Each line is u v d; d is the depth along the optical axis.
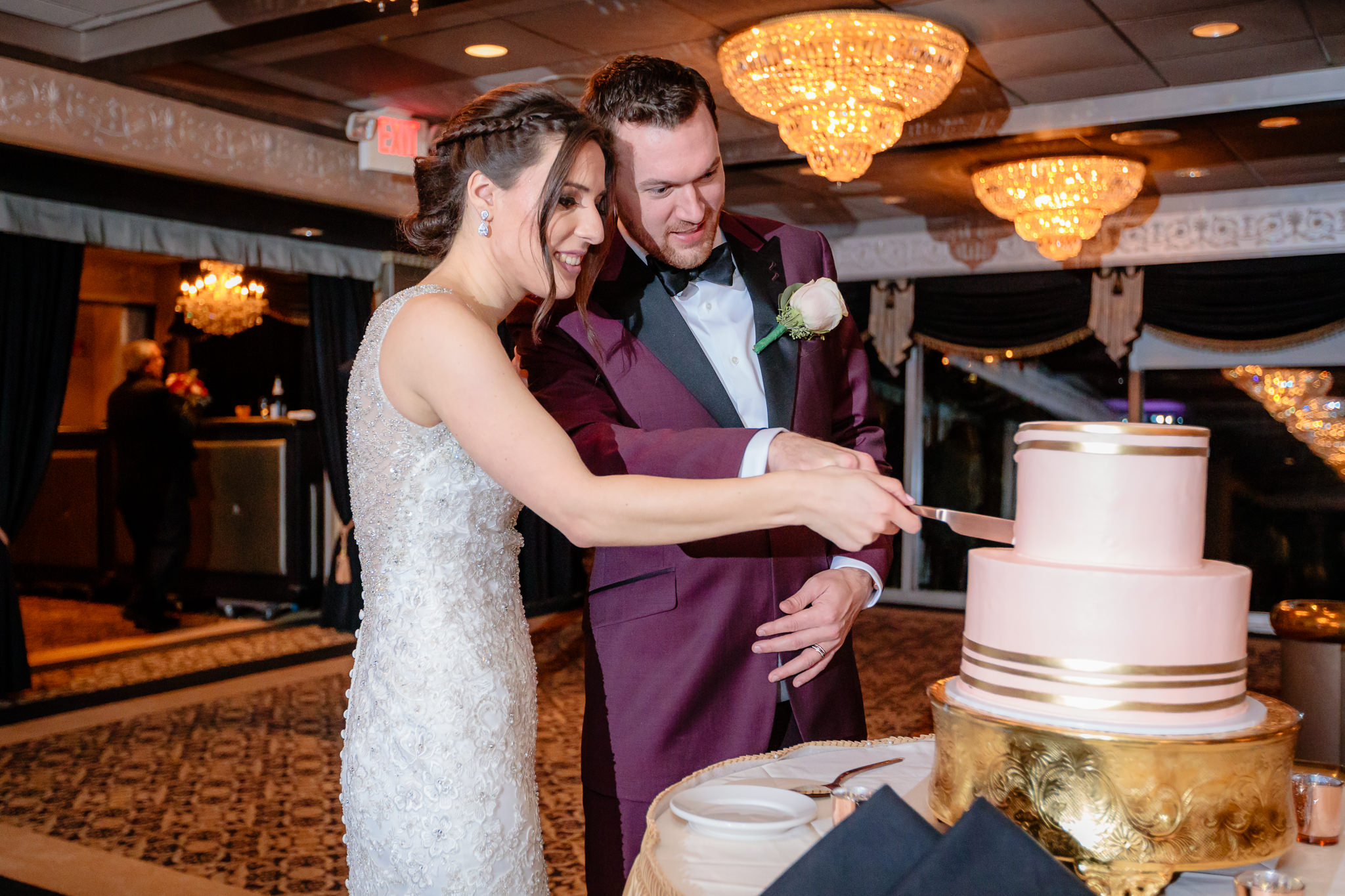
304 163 6.54
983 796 1.00
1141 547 1.06
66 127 5.31
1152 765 0.97
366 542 1.50
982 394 9.63
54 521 9.26
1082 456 1.06
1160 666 1.02
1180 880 1.07
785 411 1.78
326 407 7.78
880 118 5.25
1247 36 5.06
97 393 10.83
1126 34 5.04
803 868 0.96
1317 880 1.06
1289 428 8.46
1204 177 7.67
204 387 9.02
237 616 8.62
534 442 1.28
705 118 1.68
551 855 3.62
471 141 1.42
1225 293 8.39
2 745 5.11
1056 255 7.58
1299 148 6.68
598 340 1.75
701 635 1.70
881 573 1.78
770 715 1.71
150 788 4.46
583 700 5.99
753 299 1.85
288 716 5.69
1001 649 1.09
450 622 1.44
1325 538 8.35
